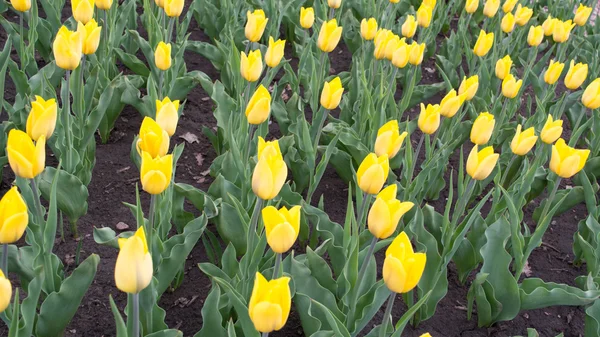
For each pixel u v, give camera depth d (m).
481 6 2.64
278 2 2.05
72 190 1.20
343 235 1.11
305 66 1.86
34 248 0.92
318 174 1.27
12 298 1.09
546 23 1.93
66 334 1.04
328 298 0.97
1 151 1.31
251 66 1.18
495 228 1.14
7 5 2.01
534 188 1.51
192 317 1.12
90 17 1.28
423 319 1.16
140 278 0.63
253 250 0.98
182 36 1.85
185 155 1.59
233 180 1.29
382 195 0.75
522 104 2.15
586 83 2.14
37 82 1.48
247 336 0.80
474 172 0.99
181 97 1.66
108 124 1.55
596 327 1.09
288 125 1.56
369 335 0.95
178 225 1.22
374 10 2.07
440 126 1.69
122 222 1.33
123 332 0.70
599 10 3.19
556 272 1.41
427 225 1.25
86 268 0.90
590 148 1.68
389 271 0.67
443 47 2.29
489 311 1.14
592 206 1.32
